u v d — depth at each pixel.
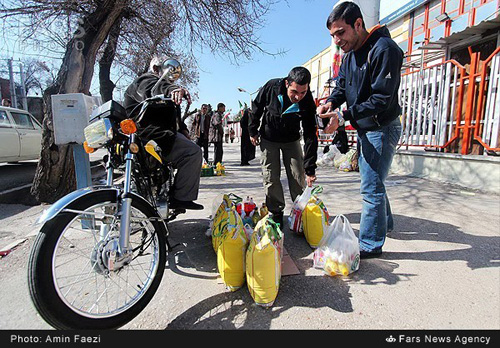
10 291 2.10
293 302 1.91
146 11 6.09
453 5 8.51
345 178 6.33
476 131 4.85
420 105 6.07
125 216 1.71
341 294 1.99
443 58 7.09
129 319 1.69
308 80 2.55
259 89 3.04
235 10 5.92
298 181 3.16
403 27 10.76
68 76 4.38
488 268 2.29
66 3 4.78
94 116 1.96
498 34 5.63
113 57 7.82
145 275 2.29
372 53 2.14
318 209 2.75
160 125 2.32
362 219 2.54
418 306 1.84
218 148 9.17
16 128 7.88
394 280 2.15
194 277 2.29
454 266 2.33
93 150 1.96
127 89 2.54
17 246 2.88
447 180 5.25
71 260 2.38
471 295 1.95
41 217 1.46
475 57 4.91
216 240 2.49
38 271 1.39
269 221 2.11
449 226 3.17
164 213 2.29
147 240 2.10
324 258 2.29
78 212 1.55
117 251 1.69
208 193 5.16
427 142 6.02
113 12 4.54
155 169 2.42
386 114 2.24
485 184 4.66
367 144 2.40
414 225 3.23
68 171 4.63
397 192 4.69
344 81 2.64
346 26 2.19
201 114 9.09
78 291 2.06
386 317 1.75
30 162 10.43
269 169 3.04
